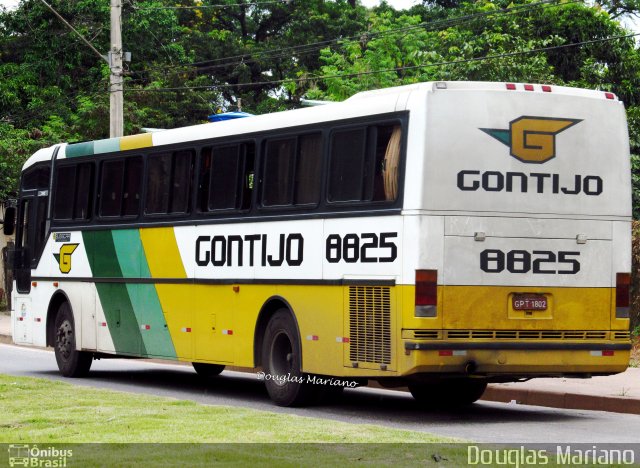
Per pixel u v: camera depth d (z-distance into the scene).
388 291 17.84
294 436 14.32
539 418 19.00
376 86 50.94
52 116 55.81
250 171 21.44
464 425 17.84
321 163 19.55
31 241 28.92
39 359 32.56
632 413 19.84
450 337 17.55
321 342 19.30
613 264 18.72
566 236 18.36
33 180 29.08
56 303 27.91
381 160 18.27
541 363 18.09
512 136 18.06
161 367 30.72
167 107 62.44
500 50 47.78
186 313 22.98
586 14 52.03
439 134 17.64
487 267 17.80
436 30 68.56
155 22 64.38
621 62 51.25
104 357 27.05
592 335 18.52
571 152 18.48
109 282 25.58
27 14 62.34
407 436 14.46
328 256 19.17
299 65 71.56
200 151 22.81
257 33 80.25
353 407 20.66
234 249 21.62
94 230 26.22
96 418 16.14
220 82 72.38
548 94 18.38
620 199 18.84
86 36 61.91
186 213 23.06
